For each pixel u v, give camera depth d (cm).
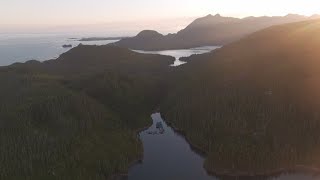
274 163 13312
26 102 15888
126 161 13788
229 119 15538
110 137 15100
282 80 17088
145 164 13975
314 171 13062
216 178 12950
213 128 15562
